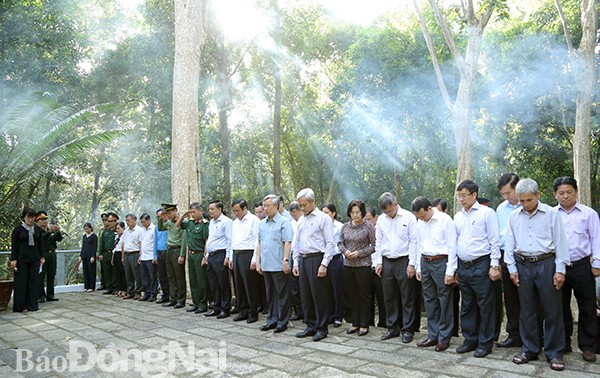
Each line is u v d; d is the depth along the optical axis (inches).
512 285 192.2
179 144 373.7
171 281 323.9
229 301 277.7
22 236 314.0
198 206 299.6
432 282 199.2
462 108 287.3
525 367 164.2
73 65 569.0
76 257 490.6
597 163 573.3
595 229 168.7
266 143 893.2
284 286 233.8
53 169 543.5
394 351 191.2
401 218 211.3
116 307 323.0
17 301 310.2
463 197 188.7
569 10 499.5
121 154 677.9
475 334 189.2
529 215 170.7
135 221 374.0
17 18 473.4
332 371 164.6
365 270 221.5
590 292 169.9
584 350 171.5
